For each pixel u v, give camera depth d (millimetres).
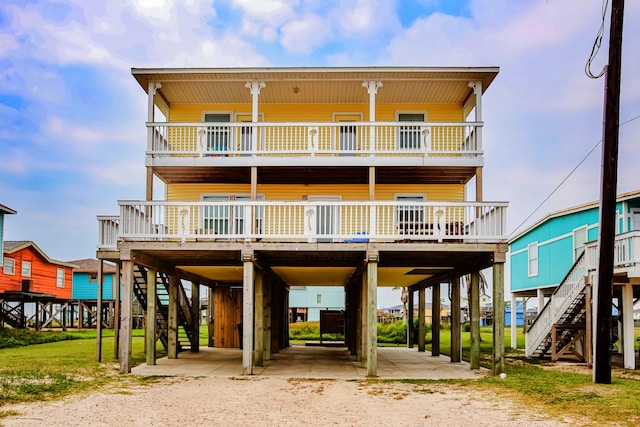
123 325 14078
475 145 16672
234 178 18406
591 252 16953
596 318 12648
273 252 14547
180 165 16703
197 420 8938
